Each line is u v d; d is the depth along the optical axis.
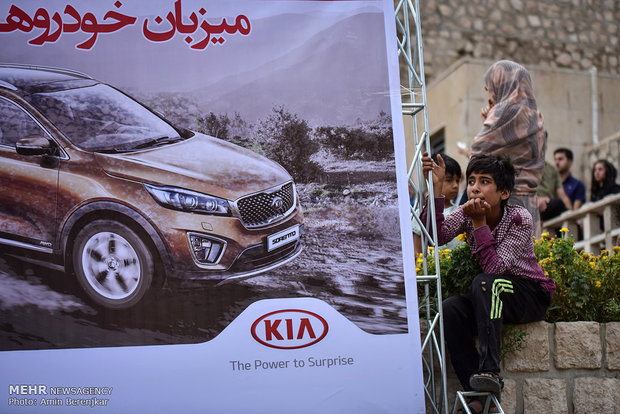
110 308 4.11
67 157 4.18
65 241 4.14
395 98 4.32
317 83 4.31
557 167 10.89
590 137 11.34
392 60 4.35
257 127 4.27
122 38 4.27
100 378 4.03
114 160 4.19
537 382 4.70
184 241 4.17
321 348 4.12
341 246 4.22
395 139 4.30
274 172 4.25
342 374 4.11
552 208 10.38
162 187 4.19
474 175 4.56
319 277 4.19
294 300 4.16
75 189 4.16
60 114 4.20
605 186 10.68
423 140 4.63
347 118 4.30
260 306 4.15
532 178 5.59
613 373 4.84
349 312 4.16
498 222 4.61
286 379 4.08
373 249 4.22
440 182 4.66
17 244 4.11
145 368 4.05
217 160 4.23
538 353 4.69
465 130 10.69
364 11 4.37
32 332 4.05
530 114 5.62
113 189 4.18
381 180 4.28
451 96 10.98
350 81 4.32
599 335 4.81
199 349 4.09
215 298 4.14
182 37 4.29
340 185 4.26
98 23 4.27
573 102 11.36
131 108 4.24
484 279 4.35
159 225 4.17
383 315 4.16
